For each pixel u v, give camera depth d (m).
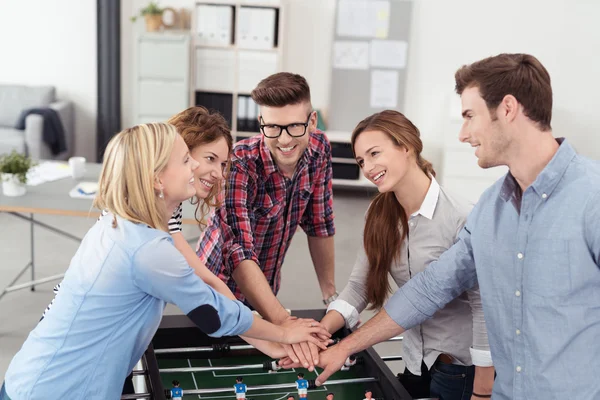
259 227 2.64
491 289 1.85
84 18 7.66
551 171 1.66
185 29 7.55
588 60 7.41
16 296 4.84
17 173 4.40
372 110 7.58
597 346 1.67
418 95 7.58
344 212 6.97
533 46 7.43
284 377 2.26
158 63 7.14
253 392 2.15
